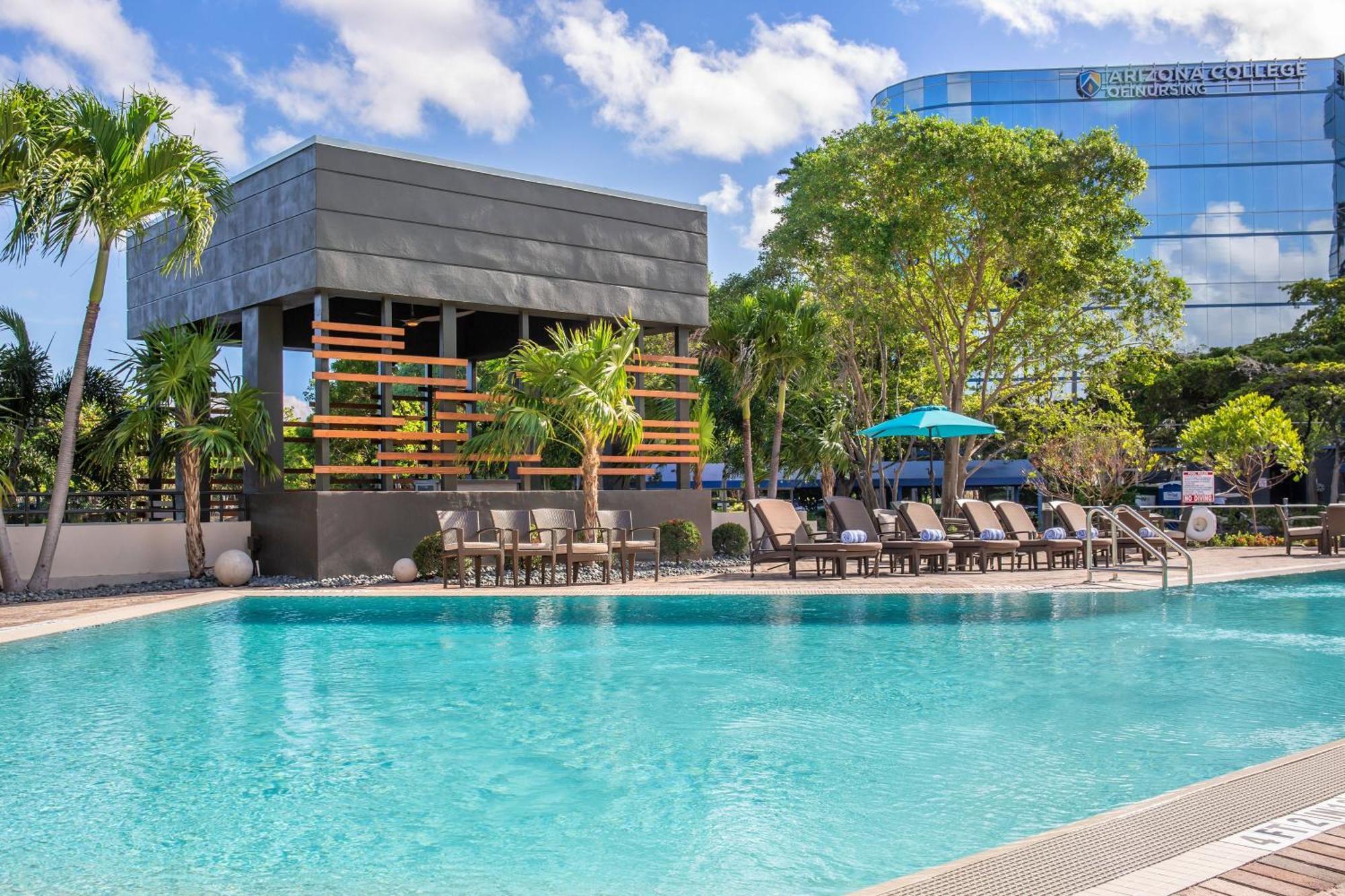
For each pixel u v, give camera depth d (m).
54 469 16.92
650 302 18.12
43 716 6.16
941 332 25.41
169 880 3.61
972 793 4.56
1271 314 58.50
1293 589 13.06
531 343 15.34
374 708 6.32
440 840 4.03
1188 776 4.79
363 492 14.84
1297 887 2.95
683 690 6.83
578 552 13.47
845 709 6.26
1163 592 12.66
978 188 21.86
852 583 13.26
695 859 3.79
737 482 32.72
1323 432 35.09
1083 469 26.69
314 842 4.01
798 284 22.91
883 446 34.03
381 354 15.27
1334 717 6.01
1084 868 3.16
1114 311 30.30
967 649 8.51
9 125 12.42
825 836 4.03
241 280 16.08
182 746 5.45
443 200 15.77
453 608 11.36
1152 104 59.41
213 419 14.95
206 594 12.64
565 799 4.54
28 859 3.82
